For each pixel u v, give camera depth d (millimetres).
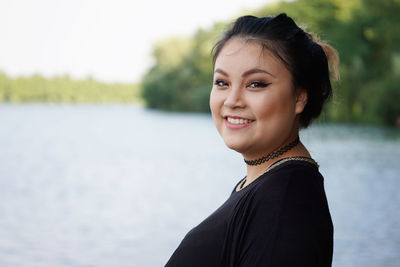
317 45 1300
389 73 44156
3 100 116000
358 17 52750
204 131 42062
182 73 80875
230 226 1209
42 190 14375
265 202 1142
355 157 21875
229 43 1274
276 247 1073
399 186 14227
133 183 15617
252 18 1286
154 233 9383
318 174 1220
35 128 45406
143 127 47188
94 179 16547
